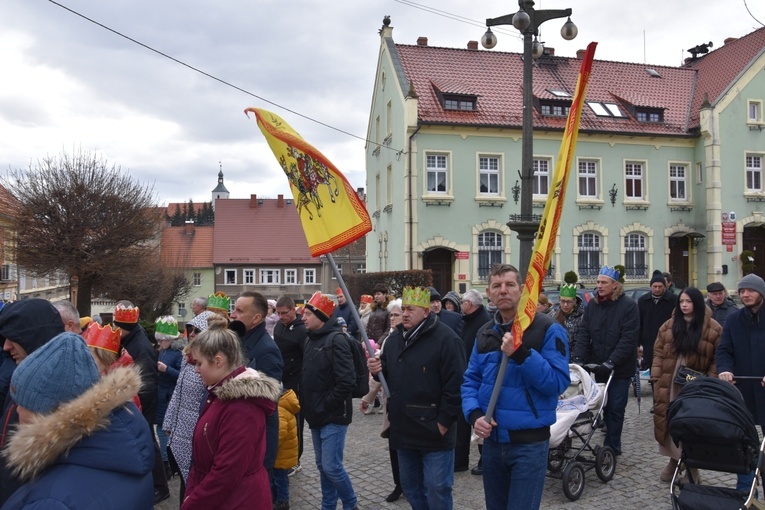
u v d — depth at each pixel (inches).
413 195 1022.4
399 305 242.8
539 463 158.1
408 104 1015.6
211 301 254.8
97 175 967.6
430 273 930.7
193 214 4478.3
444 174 1045.8
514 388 159.2
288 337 267.6
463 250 1037.8
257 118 209.2
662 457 283.9
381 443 329.1
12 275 1245.1
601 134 1088.8
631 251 1113.4
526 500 156.9
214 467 126.0
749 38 1213.1
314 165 199.0
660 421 249.9
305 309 217.0
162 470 239.6
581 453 259.8
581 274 1083.9
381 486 260.5
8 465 88.9
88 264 948.0
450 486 183.5
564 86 1159.6
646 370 375.2
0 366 159.3
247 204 2258.9
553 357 158.4
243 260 2140.7
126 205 977.5
